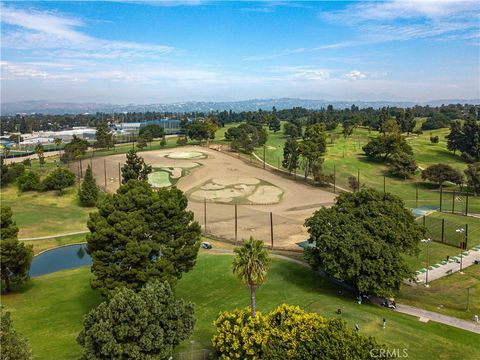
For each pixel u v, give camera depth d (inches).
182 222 2546.8
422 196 5472.4
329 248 2524.6
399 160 6299.2
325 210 2859.3
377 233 2561.5
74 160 6953.7
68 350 1861.5
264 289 2586.1
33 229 4055.1
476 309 2416.3
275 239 3708.2
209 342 1903.3
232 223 4158.5
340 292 2600.9
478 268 3058.6
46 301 2508.6
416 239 2731.3
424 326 2154.3
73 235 3937.0
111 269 2176.4
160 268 2229.3
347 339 1412.4
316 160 6161.4
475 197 5383.9
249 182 5753.0
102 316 1517.0
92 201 4810.5
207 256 3216.0
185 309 1679.4
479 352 1867.6
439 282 2834.6
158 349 1545.3
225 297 2479.1
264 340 1556.3
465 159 7298.2
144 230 2319.1
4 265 2581.2
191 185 5570.9
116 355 1439.5
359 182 5885.8
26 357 1385.3
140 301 1514.5
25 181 5344.5
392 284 2357.3
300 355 1444.4
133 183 2723.9
